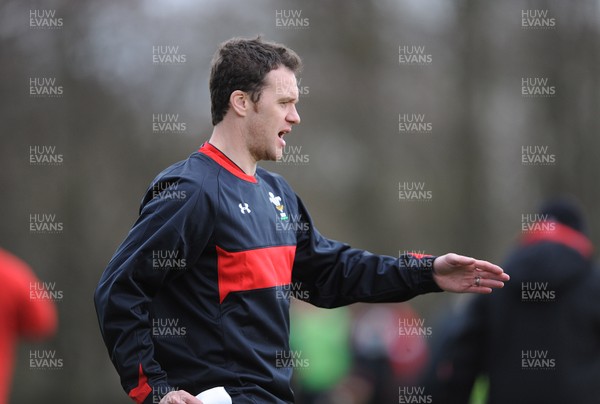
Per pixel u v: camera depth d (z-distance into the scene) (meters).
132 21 54.66
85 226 55.62
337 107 65.88
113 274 9.98
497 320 14.98
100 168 56.44
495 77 61.47
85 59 54.25
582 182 56.25
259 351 10.42
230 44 11.26
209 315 10.30
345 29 65.56
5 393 15.27
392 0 65.00
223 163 10.88
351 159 67.00
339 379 30.98
